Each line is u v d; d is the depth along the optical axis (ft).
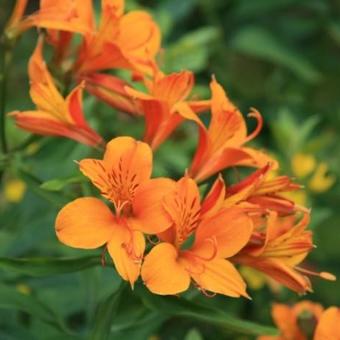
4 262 2.01
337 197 3.57
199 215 1.99
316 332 2.08
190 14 4.24
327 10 4.23
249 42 4.05
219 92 2.12
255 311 3.33
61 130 2.15
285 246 2.04
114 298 2.07
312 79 4.11
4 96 2.32
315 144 3.48
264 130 4.16
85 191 2.15
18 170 2.24
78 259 2.03
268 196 2.07
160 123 2.12
